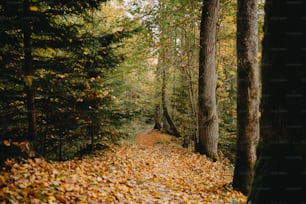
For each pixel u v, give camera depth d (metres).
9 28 5.93
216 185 7.68
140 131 21.41
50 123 7.73
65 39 6.67
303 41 2.26
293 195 2.32
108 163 7.75
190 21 13.78
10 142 6.04
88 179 5.77
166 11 12.36
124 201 5.10
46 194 4.42
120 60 7.81
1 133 6.56
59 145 8.41
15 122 6.78
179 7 13.32
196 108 17.64
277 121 2.41
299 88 2.29
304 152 2.28
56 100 7.91
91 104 8.16
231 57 19.19
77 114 7.84
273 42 2.43
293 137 2.32
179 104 18.81
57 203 4.27
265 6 2.57
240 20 6.91
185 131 17.66
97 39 6.97
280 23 2.36
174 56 15.38
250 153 7.02
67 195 4.59
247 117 6.99
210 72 12.27
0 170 4.93
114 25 11.59
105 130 9.20
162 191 6.37
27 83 5.68
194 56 16.28
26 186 4.49
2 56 6.07
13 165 5.26
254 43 6.90
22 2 5.70
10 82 6.27
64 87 6.82
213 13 12.09
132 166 8.16
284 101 2.36
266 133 2.51
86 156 8.30
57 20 7.45
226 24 17.20
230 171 10.72
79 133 8.62
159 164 9.61
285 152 2.36
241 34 6.91
